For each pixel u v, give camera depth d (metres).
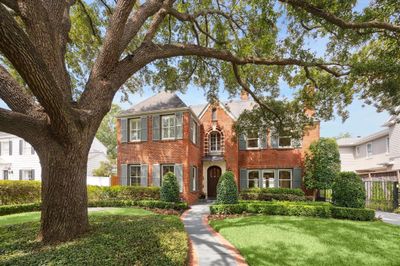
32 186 14.59
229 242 6.63
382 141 21.61
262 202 12.00
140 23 6.37
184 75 11.20
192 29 9.35
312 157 16.77
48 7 5.11
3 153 24.88
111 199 14.59
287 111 11.34
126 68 5.93
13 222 8.69
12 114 4.23
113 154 36.91
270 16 7.85
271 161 18.20
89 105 5.29
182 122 15.96
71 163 4.85
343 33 7.58
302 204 11.09
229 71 10.64
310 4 6.88
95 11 10.08
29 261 3.58
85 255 3.83
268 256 5.35
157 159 16.34
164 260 3.88
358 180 10.59
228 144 18.56
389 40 7.86
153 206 12.88
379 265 4.95
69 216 4.84
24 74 3.53
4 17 3.03
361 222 9.06
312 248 5.85
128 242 4.56
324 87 9.58
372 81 7.42
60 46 5.61
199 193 18.56
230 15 9.06
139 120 17.52
